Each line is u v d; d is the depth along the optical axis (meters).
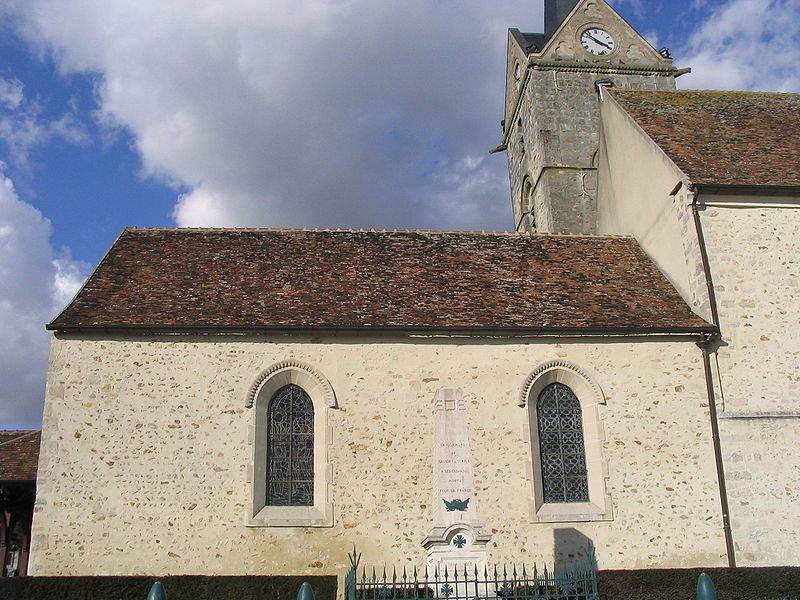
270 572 14.24
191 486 14.57
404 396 15.48
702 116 21.19
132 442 14.69
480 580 10.93
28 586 12.88
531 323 16.02
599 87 25.44
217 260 17.80
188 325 15.18
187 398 15.03
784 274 16.78
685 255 17.33
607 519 15.03
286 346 15.55
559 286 17.64
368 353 15.67
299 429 15.44
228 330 15.26
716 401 15.82
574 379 15.97
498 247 19.36
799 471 15.48
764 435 15.66
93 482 14.38
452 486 11.98
